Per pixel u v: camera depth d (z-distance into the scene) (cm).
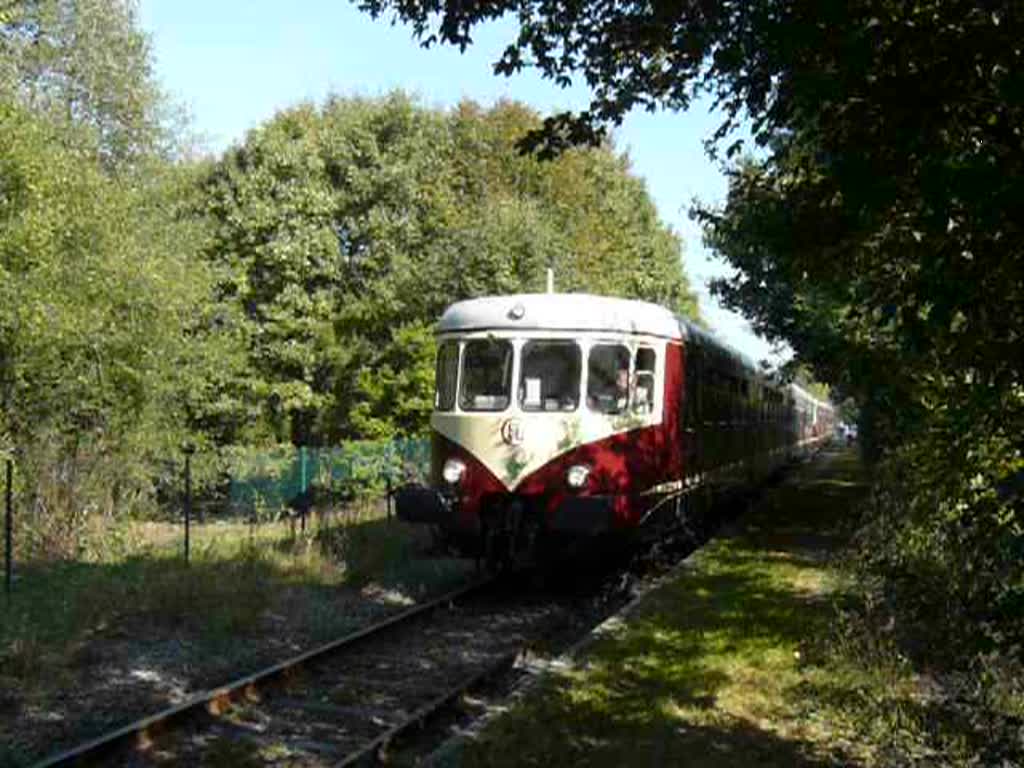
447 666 975
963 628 661
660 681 816
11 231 1569
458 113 3884
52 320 1639
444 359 1345
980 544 418
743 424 2011
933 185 333
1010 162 340
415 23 592
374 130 3231
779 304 1894
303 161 3033
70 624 1046
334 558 1462
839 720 722
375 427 2855
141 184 2444
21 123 1647
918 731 692
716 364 1664
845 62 366
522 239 2839
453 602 1251
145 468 1988
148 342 1970
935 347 395
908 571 827
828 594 1137
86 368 1875
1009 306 368
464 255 2828
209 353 2281
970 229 345
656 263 4891
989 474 427
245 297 3019
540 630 1130
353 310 3006
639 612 1061
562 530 1227
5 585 1256
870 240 466
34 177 1614
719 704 761
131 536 1745
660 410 1323
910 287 384
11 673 888
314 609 1176
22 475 1602
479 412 1295
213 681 908
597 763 640
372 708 841
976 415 415
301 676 920
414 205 3212
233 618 1088
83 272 1800
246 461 2433
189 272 2245
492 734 695
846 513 1978
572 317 1281
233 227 2962
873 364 590
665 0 520
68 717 796
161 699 852
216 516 2416
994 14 354
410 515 1312
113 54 2541
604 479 1257
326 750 739
